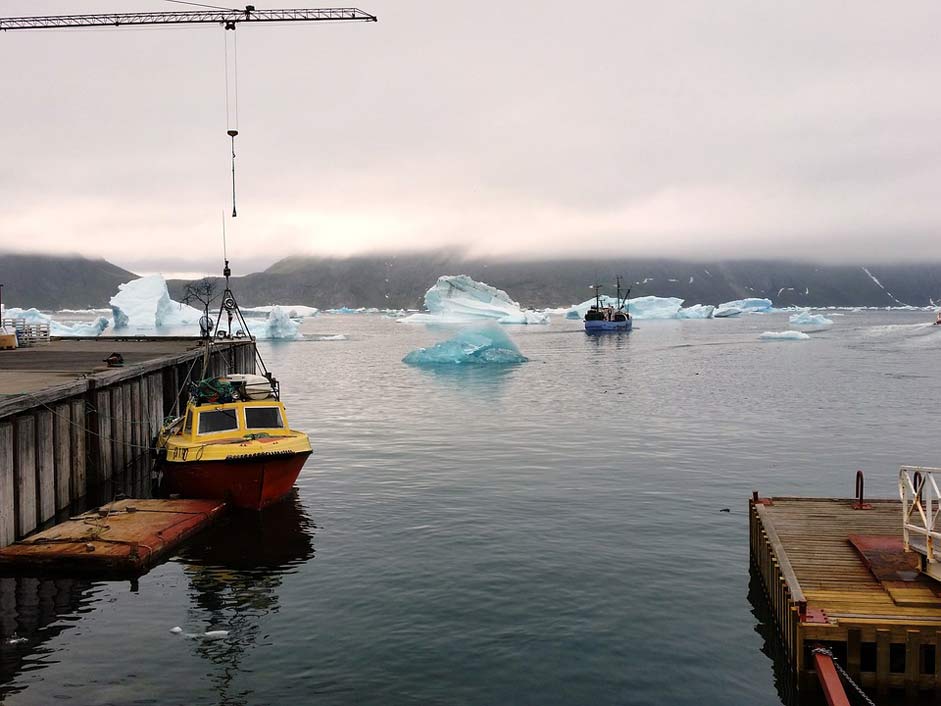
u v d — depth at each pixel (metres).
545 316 177.38
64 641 12.22
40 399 17.80
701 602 13.62
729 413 37.62
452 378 57.94
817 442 29.52
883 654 10.21
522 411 38.88
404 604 13.55
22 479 16.98
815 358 75.62
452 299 196.88
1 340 37.06
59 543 15.99
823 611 10.68
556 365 69.44
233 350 41.31
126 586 14.57
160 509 18.78
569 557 15.94
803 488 22.12
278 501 20.61
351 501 20.69
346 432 32.56
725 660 11.53
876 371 60.72
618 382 53.69
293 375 61.69
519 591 14.10
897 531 14.06
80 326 103.06
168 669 11.27
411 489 22.00
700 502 20.38
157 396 29.05
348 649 11.87
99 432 22.30
